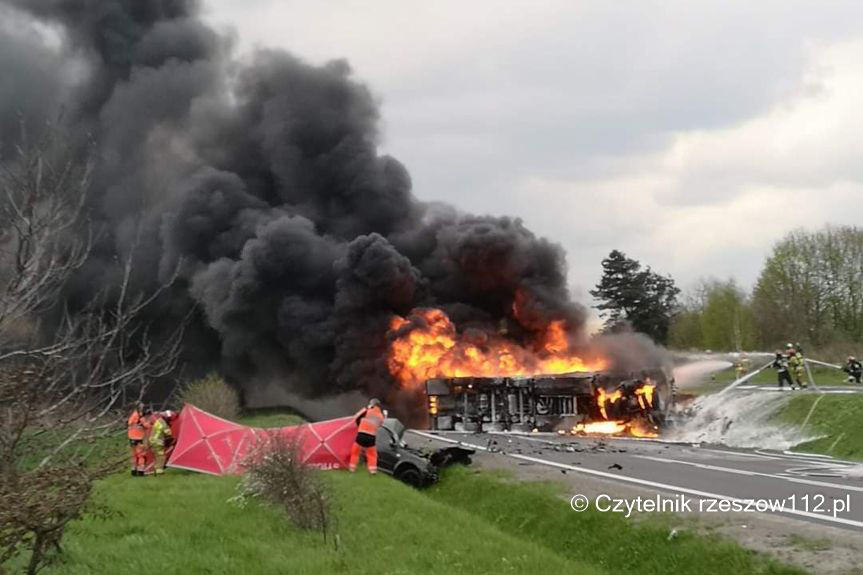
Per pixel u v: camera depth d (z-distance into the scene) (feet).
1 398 25.41
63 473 26.96
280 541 39.52
